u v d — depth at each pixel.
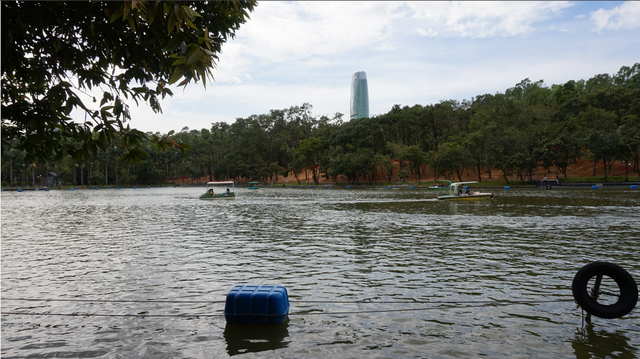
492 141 90.88
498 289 11.23
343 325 8.73
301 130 147.88
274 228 25.03
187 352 7.46
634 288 8.32
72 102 4.11
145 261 15.29
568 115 101.81
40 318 9.28
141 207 45.53
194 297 10.75
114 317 9.31
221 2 4.61
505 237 20.41
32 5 3.80
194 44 3.40
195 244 19.14
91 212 39.00
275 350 7.53
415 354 7.32
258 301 8.79
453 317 9.18
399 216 31.66
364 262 14.77
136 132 4.45
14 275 13.31
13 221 30.89
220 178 167.50
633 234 20.94
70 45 4.30
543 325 8.67
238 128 166.62
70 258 16.06
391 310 9.65
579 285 8.63
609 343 7.75
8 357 7.29
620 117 97.19
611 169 89.81
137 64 4.68
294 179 147.00
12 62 4.02
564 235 20.81
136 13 3.39
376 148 116.94
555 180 84.19
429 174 114.31
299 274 13.06
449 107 114.44
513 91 160.62
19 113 4.21
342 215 33.12
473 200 48.47
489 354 7.31
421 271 13.34
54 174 136.62
